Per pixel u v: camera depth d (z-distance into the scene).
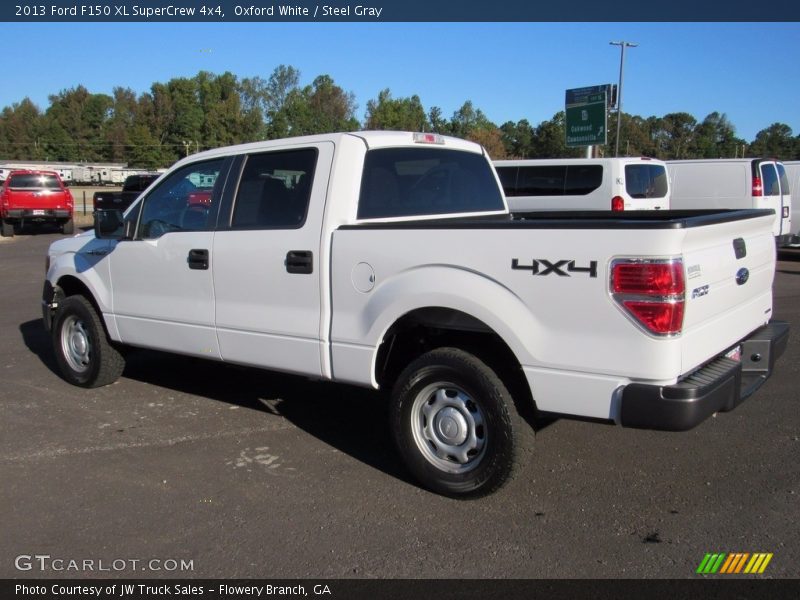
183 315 5.27
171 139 93.69
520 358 3.71
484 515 3.89
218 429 5.26
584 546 3.55
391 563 3.44
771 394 5.79
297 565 3.44
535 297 3.63
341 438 5.07
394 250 4.09
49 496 4.19
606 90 23.58
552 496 4.09
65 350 6.38
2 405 5.84
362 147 4.55
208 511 3.99
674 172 15.06
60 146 107.00
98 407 5.78
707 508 3.90
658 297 3.32
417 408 4.16
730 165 14.32
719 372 3.65
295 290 4.57
